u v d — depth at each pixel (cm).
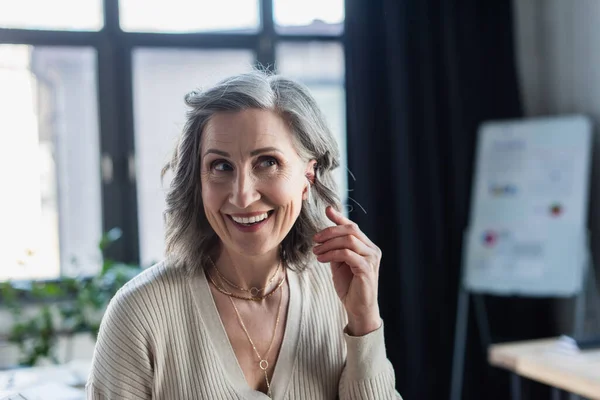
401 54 378
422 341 377
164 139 380
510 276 360
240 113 108
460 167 387
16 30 355
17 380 219
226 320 121
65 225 370
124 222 373
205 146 110
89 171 373
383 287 381
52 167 367
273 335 123
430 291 384
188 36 377
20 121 362
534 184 364
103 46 368
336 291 123
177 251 121
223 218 111
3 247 361
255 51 388
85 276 361
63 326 341
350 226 120
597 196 369
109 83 370
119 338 114
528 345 259
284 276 128
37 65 363
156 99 379
